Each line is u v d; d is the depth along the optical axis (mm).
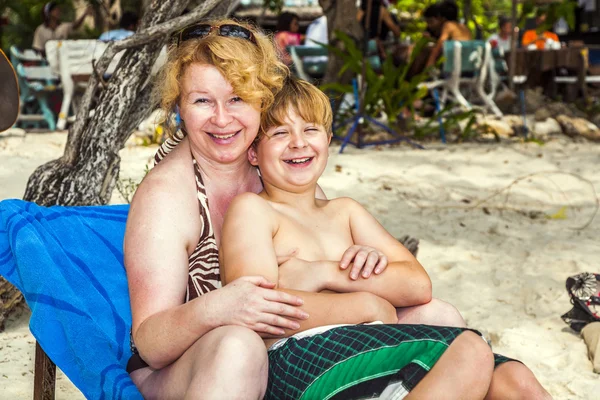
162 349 1965
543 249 4773
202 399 1787
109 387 2025
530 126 9383
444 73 10102
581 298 3551
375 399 1844
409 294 2242
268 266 2123
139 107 3779
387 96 8625
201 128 2164
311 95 2256
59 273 2191
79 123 3701
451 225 5277
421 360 1849
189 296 2195
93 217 2498
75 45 9000
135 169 6496
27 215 2314
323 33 11438
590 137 9086
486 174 6906
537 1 12211
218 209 2297
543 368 3197
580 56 10953
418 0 14195
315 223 2359
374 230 2408
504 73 11680
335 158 7379
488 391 1938
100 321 2260
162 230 2086
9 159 7004
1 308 3416
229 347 1816
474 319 3682
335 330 1975
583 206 5863
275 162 2275
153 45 3689
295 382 1931
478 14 15992
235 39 2168
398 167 7070
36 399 2311
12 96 3170
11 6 12383
